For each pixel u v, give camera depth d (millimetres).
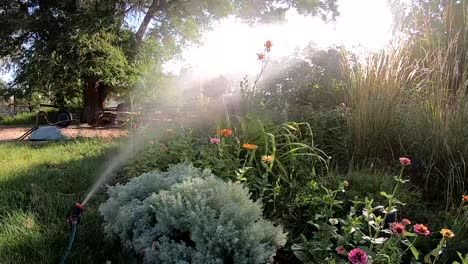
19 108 22875
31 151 6309
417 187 2961
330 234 2146
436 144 3018
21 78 14555
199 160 3143
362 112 3451
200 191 2184
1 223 2762
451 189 2854
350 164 3227
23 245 2402
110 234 2340
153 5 15758
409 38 3930
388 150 3402
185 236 2111
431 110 3201
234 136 3393
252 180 2787
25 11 15828
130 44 15367
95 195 3443
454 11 4363
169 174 2717
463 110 3158
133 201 2340
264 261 1931
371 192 2732
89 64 13883
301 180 2914
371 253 1971
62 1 14250
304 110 4465
